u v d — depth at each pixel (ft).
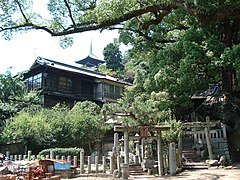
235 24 55.83
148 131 45.03
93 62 180.24
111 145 74.38
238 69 44.16
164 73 51.88
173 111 59.26
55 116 71.26
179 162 48.11
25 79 108.47
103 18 37.14
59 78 104.63
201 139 58.95
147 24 44.42
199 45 50.19
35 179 26.71
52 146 66.54
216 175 38.58
